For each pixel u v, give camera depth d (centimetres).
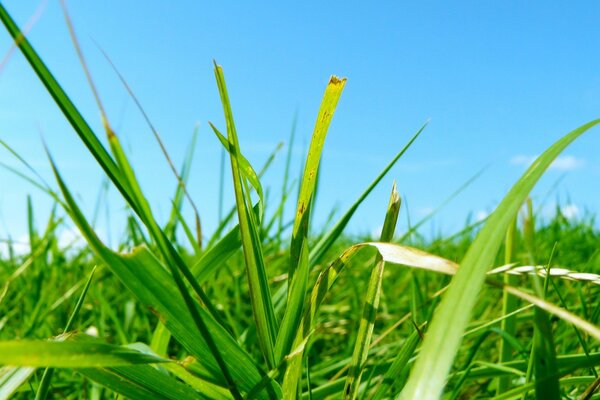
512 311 31
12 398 39
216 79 22
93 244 20
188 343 23
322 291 25
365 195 31
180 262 21
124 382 24
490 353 47
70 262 77
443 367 15
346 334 61
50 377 24
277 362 25
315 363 51
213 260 28
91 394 34
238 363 23
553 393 20
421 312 41
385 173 30
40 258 66
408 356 27
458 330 16
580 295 36
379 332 60
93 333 42
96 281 63
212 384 26
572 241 86
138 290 22
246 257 23
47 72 19
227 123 23
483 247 17
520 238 87
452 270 20
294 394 24
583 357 28
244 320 55
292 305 25
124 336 44
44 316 52
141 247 22
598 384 25
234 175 23
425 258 21
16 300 59
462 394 39
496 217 18
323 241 31
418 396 15
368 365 40
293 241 26
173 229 52
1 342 17
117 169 21
